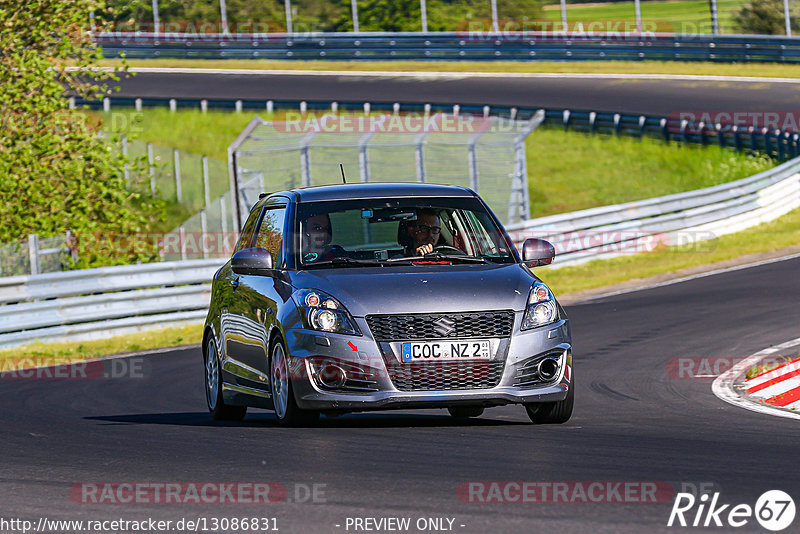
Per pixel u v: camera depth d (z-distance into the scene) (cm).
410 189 3347
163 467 2514
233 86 17962
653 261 8600
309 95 16925
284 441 2808
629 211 9050
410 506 2052
